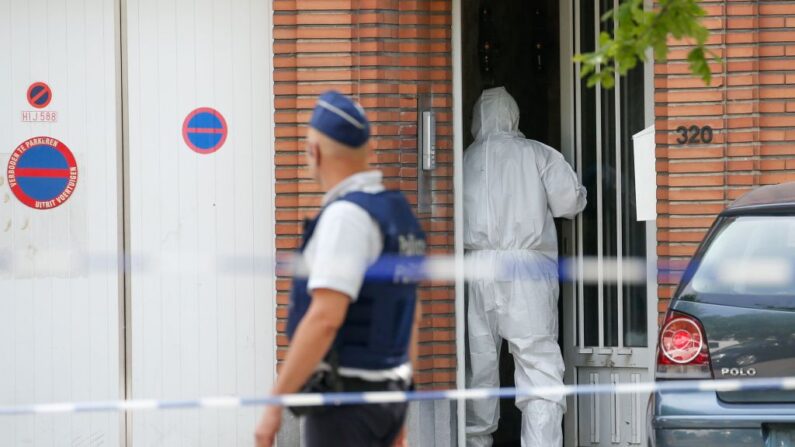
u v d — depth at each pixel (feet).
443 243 93.40
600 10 99.35
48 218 95.71
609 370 98.22
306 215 89.35
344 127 48.73
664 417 66.74
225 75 94.63
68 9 95.14
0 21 95.25
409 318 49.65
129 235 95.40
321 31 90.12
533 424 94.02
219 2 94.53
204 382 95.61
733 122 88.07
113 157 95.25
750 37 87.76
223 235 94.99
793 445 65.51
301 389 48.34
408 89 91.40
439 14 92.43
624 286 97.91
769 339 66.13
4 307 95.86
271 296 94.99
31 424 96.02
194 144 94.99
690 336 67.21
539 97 101.96
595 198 98.89
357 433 48.42
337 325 46.85
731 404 66.28
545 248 95.76
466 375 95.76
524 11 102.17
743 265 67.92
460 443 94.07
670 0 58.49
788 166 88.07
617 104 98.43
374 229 48.01
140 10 94.94
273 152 94.02
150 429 96.02
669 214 88.74
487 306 94.48
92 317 95.71
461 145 93.25
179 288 95.45
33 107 95.45
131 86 95.09
